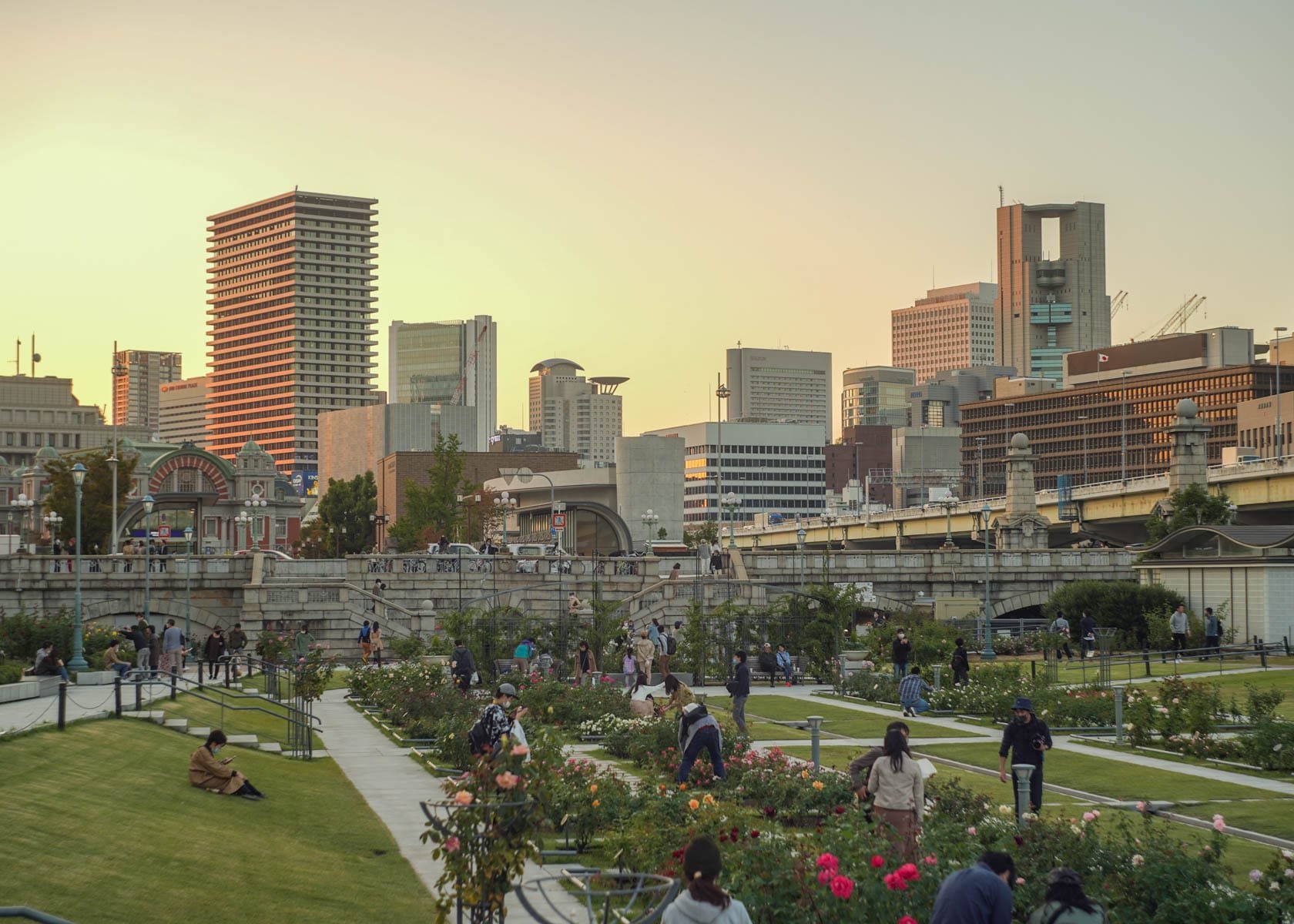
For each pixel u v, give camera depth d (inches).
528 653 2311.8
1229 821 993.5
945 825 725.3
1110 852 684.1
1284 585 2728.8
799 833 826.2
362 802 1055.6
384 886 757.9
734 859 650.8
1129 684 1690.5
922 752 1413.6
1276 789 1145.4
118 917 614.5
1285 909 621.3
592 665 2287.2
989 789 1147.9
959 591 3609.7
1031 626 3302.2
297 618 2977.4
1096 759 1344.7
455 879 567.2
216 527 7130.9
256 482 7652.6
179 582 3149.6
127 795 896.3
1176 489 3959.2
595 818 854.5
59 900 619.2
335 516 7180.1
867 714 1815.9
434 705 1606.8
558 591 2960.1
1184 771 1262.3
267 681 1851.6
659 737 1279.5
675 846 700.7
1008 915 506.0
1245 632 2785.4
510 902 697.6
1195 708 1438.2
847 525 6382.9
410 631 2994.6
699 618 2468.0
